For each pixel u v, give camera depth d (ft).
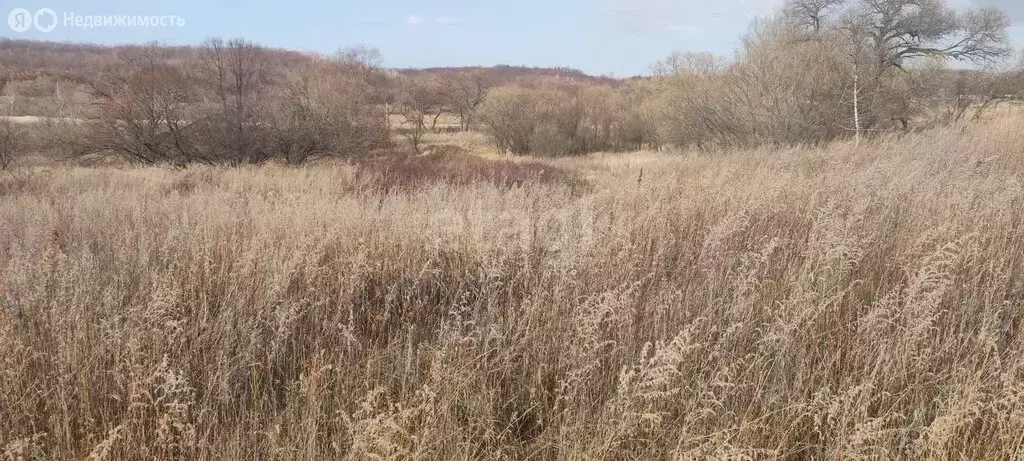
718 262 15.39
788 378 10.69
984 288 12.72
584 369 10.37
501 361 11.54
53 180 47.83
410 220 20.47
